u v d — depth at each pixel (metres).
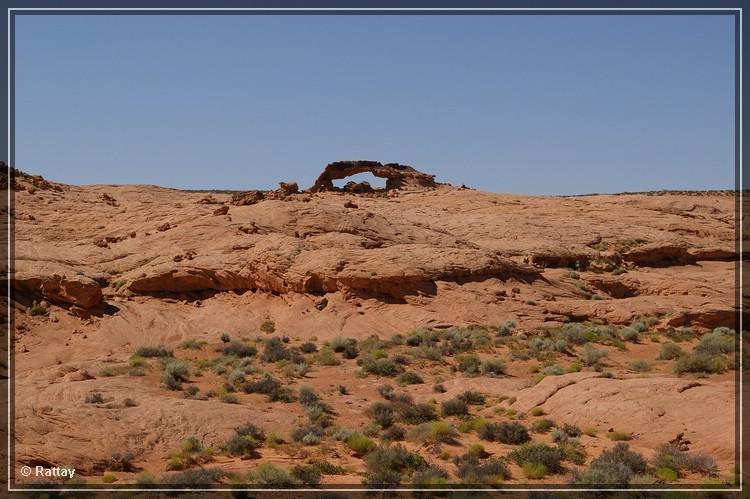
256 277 40.12
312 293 38.94
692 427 18.06
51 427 17.28
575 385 21.56
